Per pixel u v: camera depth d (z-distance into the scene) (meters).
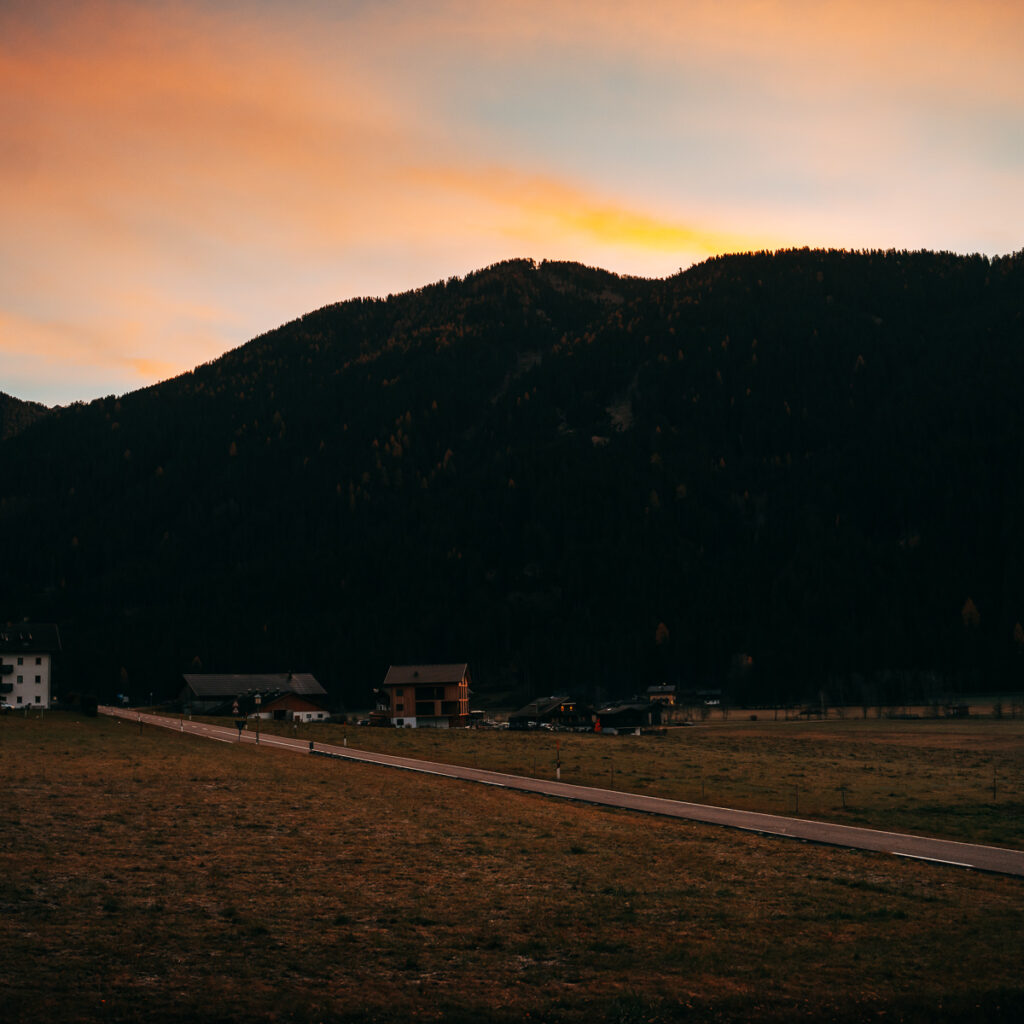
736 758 87.56
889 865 39.03
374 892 32.28
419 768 72.38
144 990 22.11
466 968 25.23
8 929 25.77
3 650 148.38
